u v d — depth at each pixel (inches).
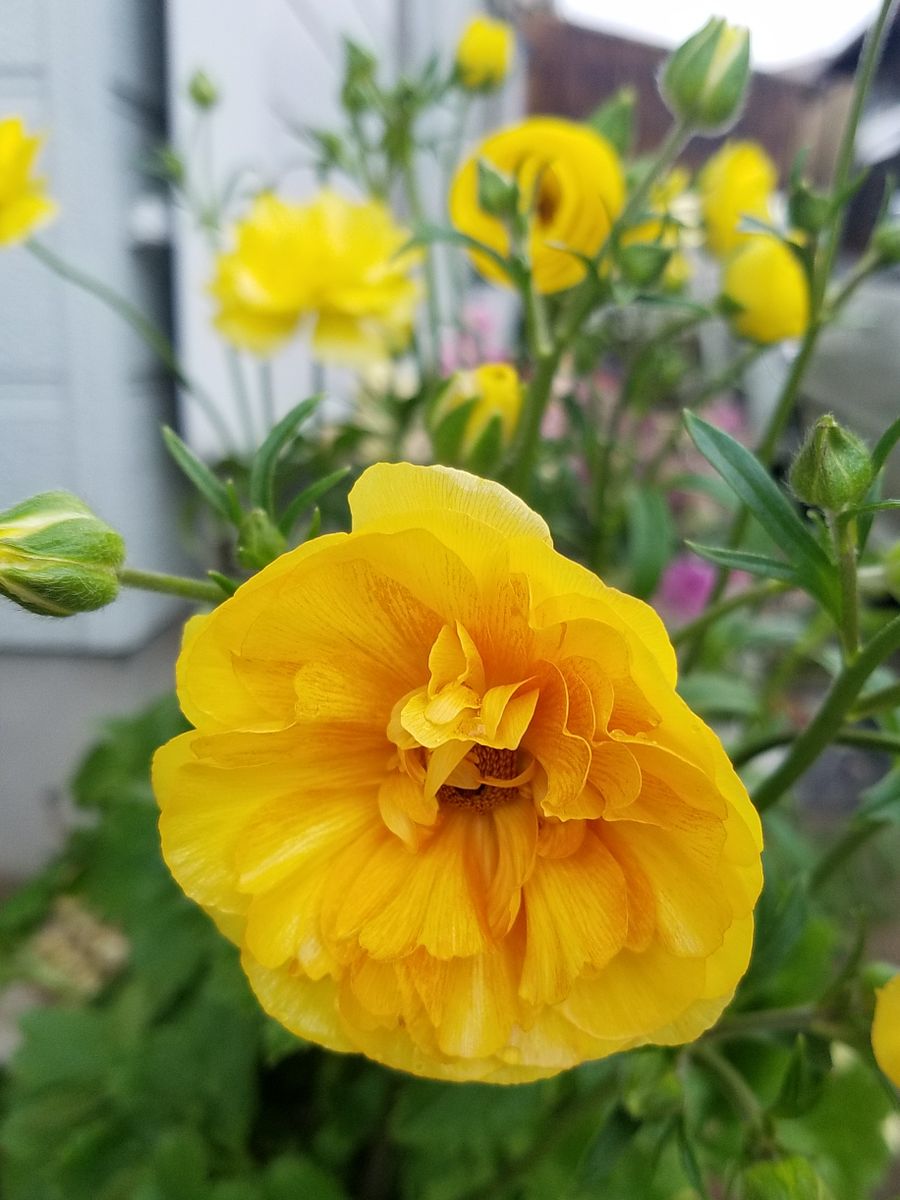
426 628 5.1
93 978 15.5
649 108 31.1
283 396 20.1
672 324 11.8
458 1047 5.3
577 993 5.4
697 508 18.0
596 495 11.5
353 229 12.0
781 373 20.8
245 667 5.0
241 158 16.8
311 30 20.0
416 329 14.9
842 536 5.6
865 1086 10.5
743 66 8.4
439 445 8.7
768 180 11.4
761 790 6.6
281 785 5.5
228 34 16.0
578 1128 10.7
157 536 17.1
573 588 4.4
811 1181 5.9
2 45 13.2
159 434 16.8
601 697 4.8
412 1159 10.4
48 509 6.2
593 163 8.5
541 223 9.6
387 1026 5.3
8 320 14.3
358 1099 11.4
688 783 4.6
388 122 11.9
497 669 5.2
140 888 12.2
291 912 5.4
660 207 10.2
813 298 8.6
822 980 9.0
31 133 13.3
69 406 14.6
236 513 6.7
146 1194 10.3
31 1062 12.2
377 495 4.5
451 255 13.8
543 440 12.1
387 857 5.6
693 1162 6.3
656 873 5.2
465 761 6.2
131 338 15.4
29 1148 11.6
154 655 18.0
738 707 10.2
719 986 5.1
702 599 15.4
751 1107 6.5
